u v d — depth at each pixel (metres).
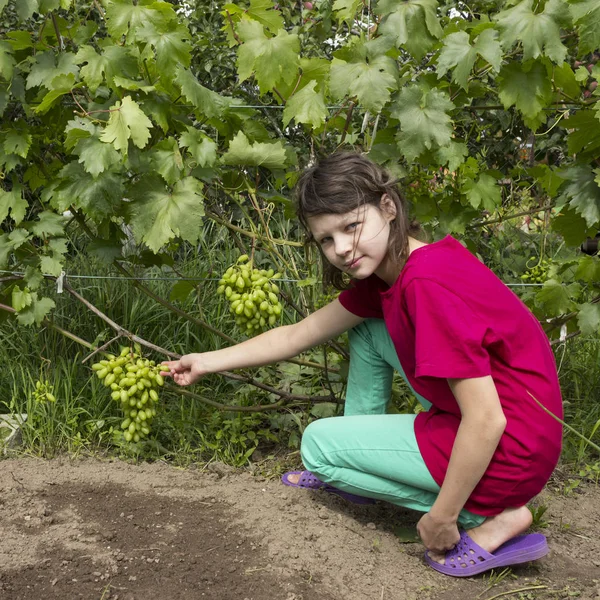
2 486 2.65
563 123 2.58
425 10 2.40
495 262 4.42
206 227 4.30
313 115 2.47
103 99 2.63
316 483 2.76
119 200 2.55
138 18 2.44
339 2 2.65
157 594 2.04
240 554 2.26
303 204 2.10
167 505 2.58
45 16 2.67
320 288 2.91
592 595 2.10
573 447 3.15
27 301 2.81
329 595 2.07
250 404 3.23
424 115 2.45
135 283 2.99
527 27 2.37
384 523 2.56
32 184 3.09
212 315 3.68
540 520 2.59
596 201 2.57
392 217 2.13
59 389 3.21
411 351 2.17
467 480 2.00
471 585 2.15
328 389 3.31
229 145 2.56
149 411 2.68
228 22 2.61
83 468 2.87
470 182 2.78
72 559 2.19
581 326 2.84
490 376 1.96
